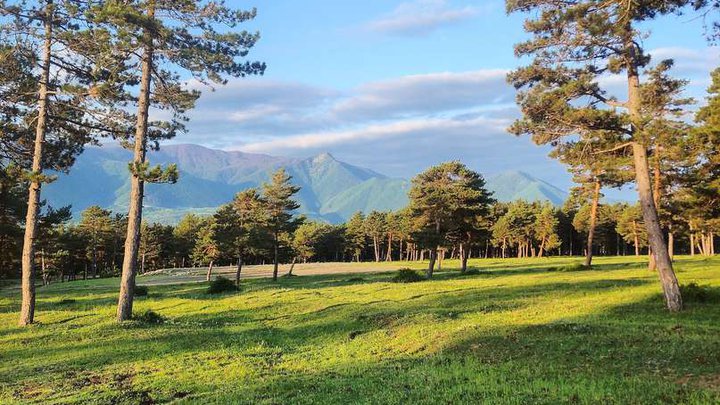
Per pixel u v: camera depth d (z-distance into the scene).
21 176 23.02
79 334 20.83
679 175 38.88
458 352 13.55
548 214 116.81
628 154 21.48
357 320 21.61
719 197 36.19
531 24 19.55
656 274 35.88
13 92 24.94
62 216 43.09
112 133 26.41
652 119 19.05
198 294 42.72
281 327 22.14
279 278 65.62
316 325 21.55
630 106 19.48
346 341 17.72
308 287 43.72
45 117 24.34
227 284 44.50
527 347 12.98
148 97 24.28
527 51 20.45
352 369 13.05
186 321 25.31
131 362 15.54
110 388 12.13
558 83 20.59
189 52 23.12
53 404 10.70
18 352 17.83
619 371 10.19
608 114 18.70
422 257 132.12
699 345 11.55
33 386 12.63
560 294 25.98
